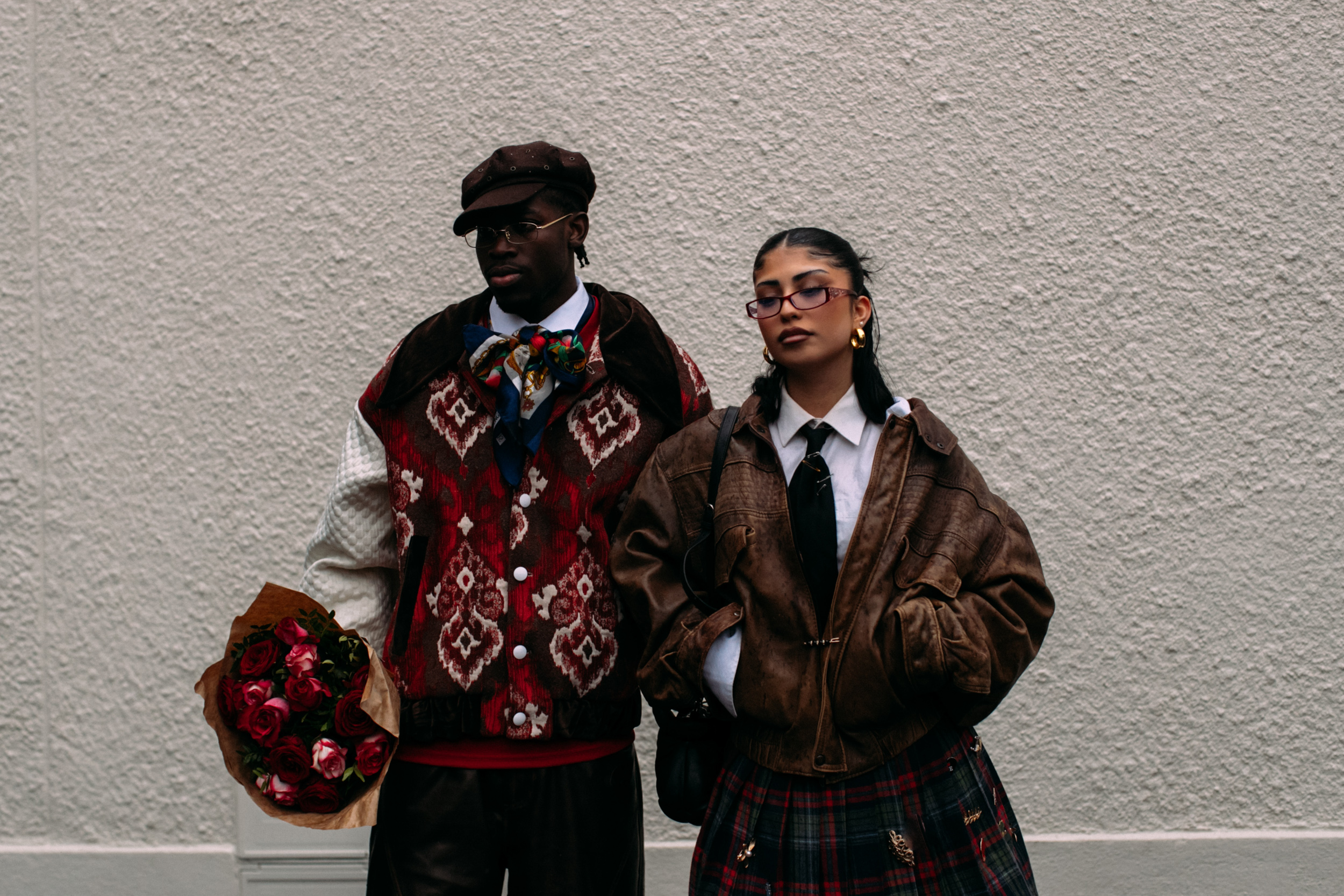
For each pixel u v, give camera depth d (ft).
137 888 9.20
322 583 6.66
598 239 9.05
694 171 9.04
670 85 9.04
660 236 9.04
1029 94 9.03
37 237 9.32
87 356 9.30
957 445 6.09
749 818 5.82
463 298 9.09
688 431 6.34
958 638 5.51
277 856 9.14
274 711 5.93
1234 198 9.06
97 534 9.30
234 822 9.22
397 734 5.91
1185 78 9.06
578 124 9.05
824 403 6.13
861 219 9.02
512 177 6.25
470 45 9.07
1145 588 9.04
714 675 5.89
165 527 9.25
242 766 6.15
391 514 6.70
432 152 9.09
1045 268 9.04
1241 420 9.03
